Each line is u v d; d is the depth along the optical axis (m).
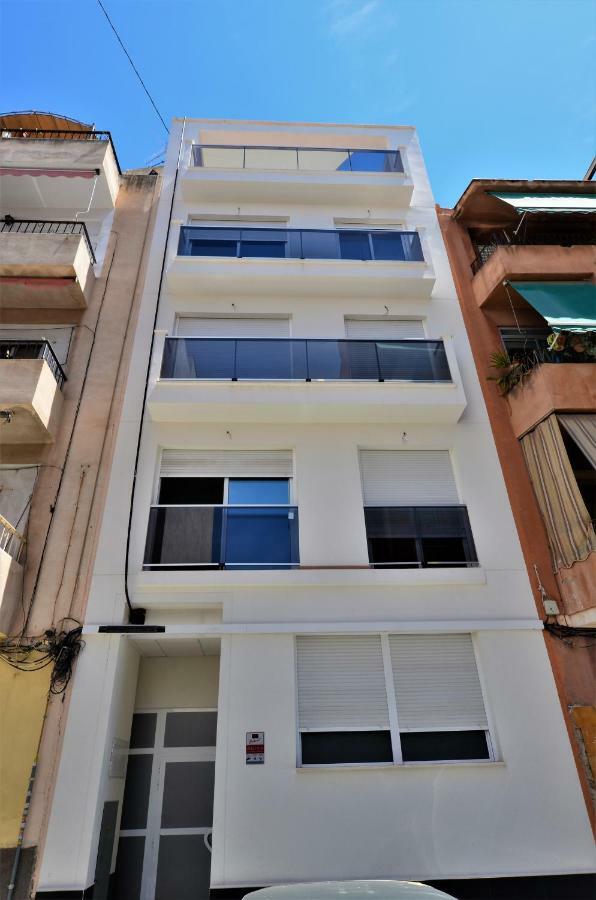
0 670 6.65
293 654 6.91
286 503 8.27
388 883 4.27
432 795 6.21
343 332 10.13
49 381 8.35
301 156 12.88
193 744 7.41
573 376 8.40
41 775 6.10
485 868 5.86
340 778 6.24
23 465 8.31
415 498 8.47
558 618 7.33
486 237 12.03
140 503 7.89
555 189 11.38
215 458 8.55
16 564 7.18
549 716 6.74
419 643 7.21
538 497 8.26
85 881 5.54
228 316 10.22
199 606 7.27
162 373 8.68
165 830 6.91
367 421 8.89
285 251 10.88
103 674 6.62
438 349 9.38
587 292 9.79
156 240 11.05
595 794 6.31
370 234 11.20
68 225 11.19
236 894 5.58
